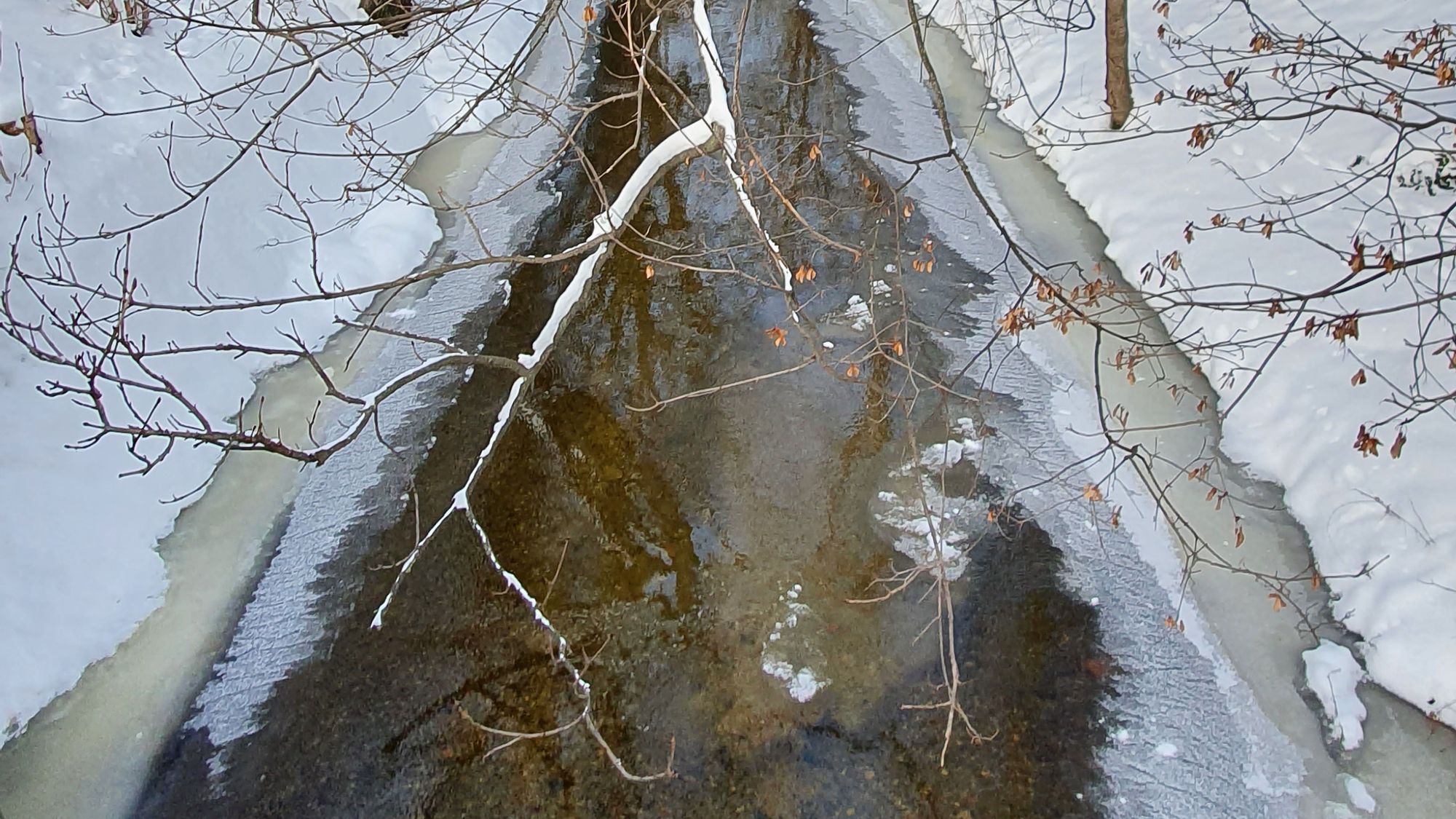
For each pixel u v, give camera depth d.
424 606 6.49
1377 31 9.42
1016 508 6.93
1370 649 5.78
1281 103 9.35
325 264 9.04
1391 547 6.02
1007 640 6.19
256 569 6.71
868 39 13.05
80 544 6.49
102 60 9.09
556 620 6.42
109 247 7.77
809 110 11.60
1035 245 9.30
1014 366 8.00
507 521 7.00
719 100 5.11
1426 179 7.79
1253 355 7.48
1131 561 6.51
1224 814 5.28
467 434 7.62
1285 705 5.68
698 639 6.30
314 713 5.95
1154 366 7.82
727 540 6.89
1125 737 5.64
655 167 5.16
